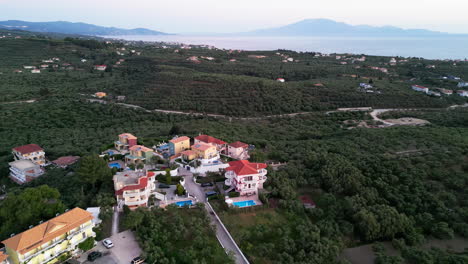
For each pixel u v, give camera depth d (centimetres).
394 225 5766
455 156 7725
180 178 6981
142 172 6531
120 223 5466
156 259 4647
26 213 5181
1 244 4853
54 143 10581
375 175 7200
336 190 6794
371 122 14238
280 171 7519
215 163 7781
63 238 4600
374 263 5281
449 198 6397
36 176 8350
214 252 4934
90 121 14000
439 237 5759
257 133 12250
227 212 5906
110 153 8562
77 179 6675
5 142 10762
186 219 5594
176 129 11119
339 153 8700
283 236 5491
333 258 5247
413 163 7712
